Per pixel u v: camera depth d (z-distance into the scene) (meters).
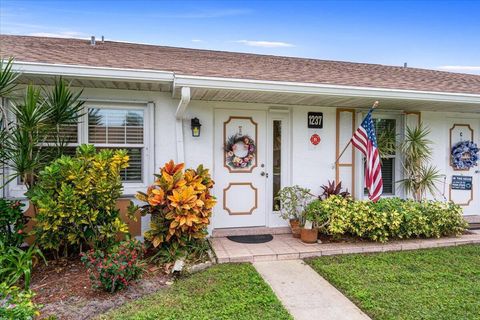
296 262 4.23
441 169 6.52
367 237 5.04
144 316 2.70
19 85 4.43
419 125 6.29
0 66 3.60
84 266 3.84
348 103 5.55
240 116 5.54
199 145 5.23
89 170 3.92
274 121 5.73
